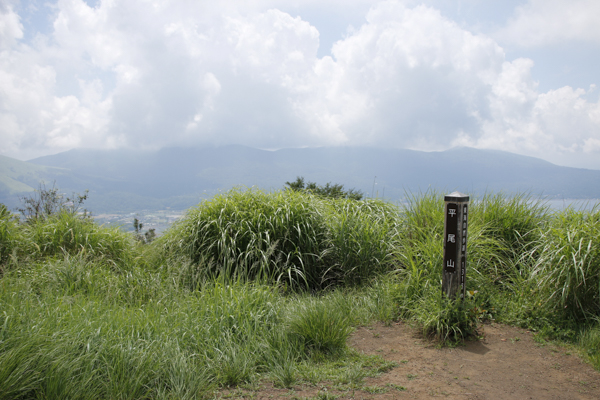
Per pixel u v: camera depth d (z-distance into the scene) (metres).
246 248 6.09
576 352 3.69
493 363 3.48
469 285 4.84
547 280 4.46
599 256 4.23
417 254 5.18
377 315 4.80
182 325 3.66
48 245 6.20
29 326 2.93
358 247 6.21
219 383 3.01
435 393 2.89
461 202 4.06
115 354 2.89
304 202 6.99
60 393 2.44
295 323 3.85
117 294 4.78
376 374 3.24
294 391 2.93
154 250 7.00
